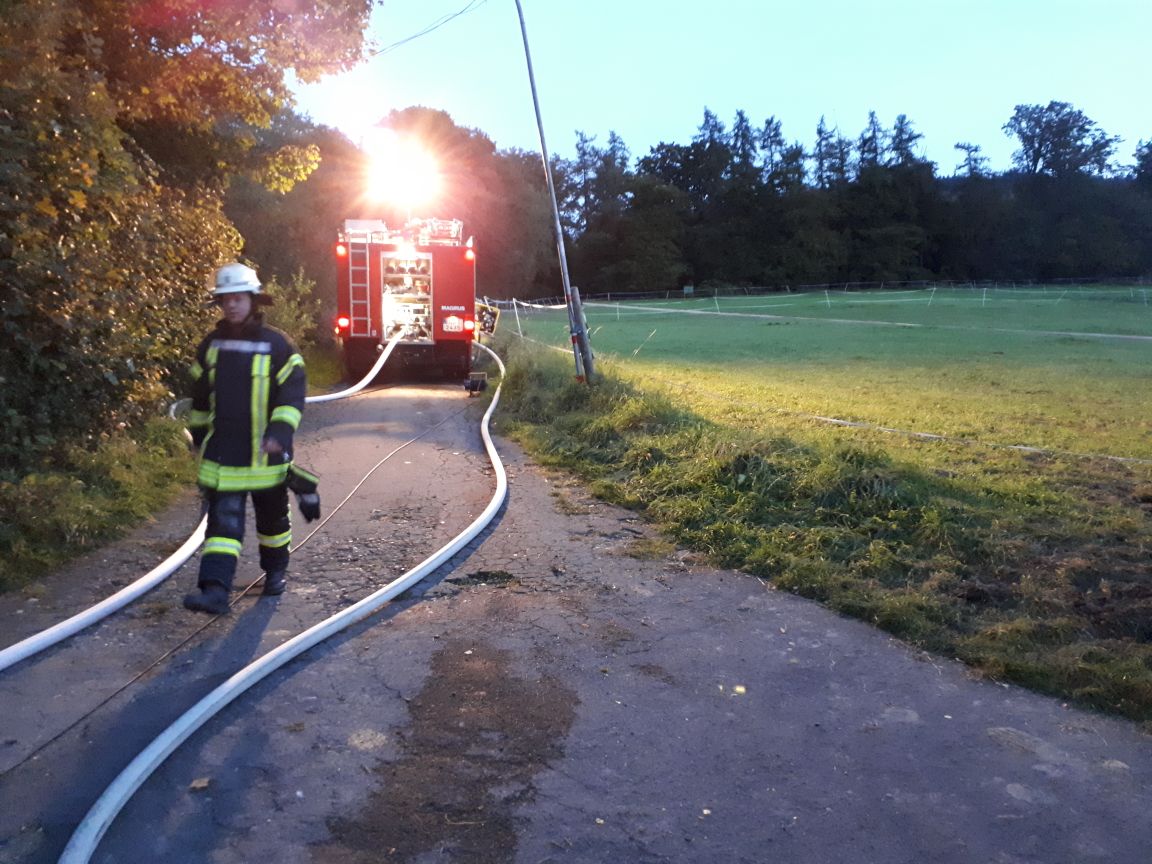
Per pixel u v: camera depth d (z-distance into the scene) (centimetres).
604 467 812
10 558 514
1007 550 551
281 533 492
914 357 2127
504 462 872
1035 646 440
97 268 741
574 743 354
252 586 513
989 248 9062
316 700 383
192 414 452
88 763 330
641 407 921
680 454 780
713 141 9150
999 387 1509
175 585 512
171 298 1031
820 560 543
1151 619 459
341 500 718
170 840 287
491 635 455
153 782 318
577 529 642
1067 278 8875
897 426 1052
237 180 2159
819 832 301
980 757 350
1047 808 316
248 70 1111
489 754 344
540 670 417
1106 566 526
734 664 428
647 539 618
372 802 312
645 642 451
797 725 372
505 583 532
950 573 522
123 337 762
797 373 1755
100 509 609
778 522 622
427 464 862
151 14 957
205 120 1166
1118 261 8912
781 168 8588
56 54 768
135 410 806
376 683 400
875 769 340
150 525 627
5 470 596
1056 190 9300
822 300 6072
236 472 436
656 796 320
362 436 1007
